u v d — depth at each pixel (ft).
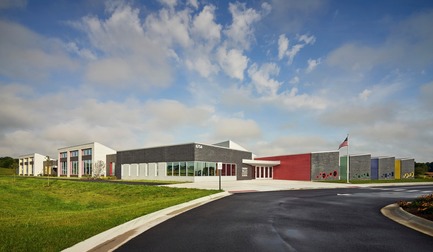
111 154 188.03
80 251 21.66
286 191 77.97
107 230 28.02
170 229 29.66
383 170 180.04
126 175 156.76
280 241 24.99
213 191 72.43
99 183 110.93
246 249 22.62
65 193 96.63
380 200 56.70
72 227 28.86
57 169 243.19
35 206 70.54
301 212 40.93
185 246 23.41
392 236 26.96
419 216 35.22
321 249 22.74
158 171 136.77
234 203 51.11
